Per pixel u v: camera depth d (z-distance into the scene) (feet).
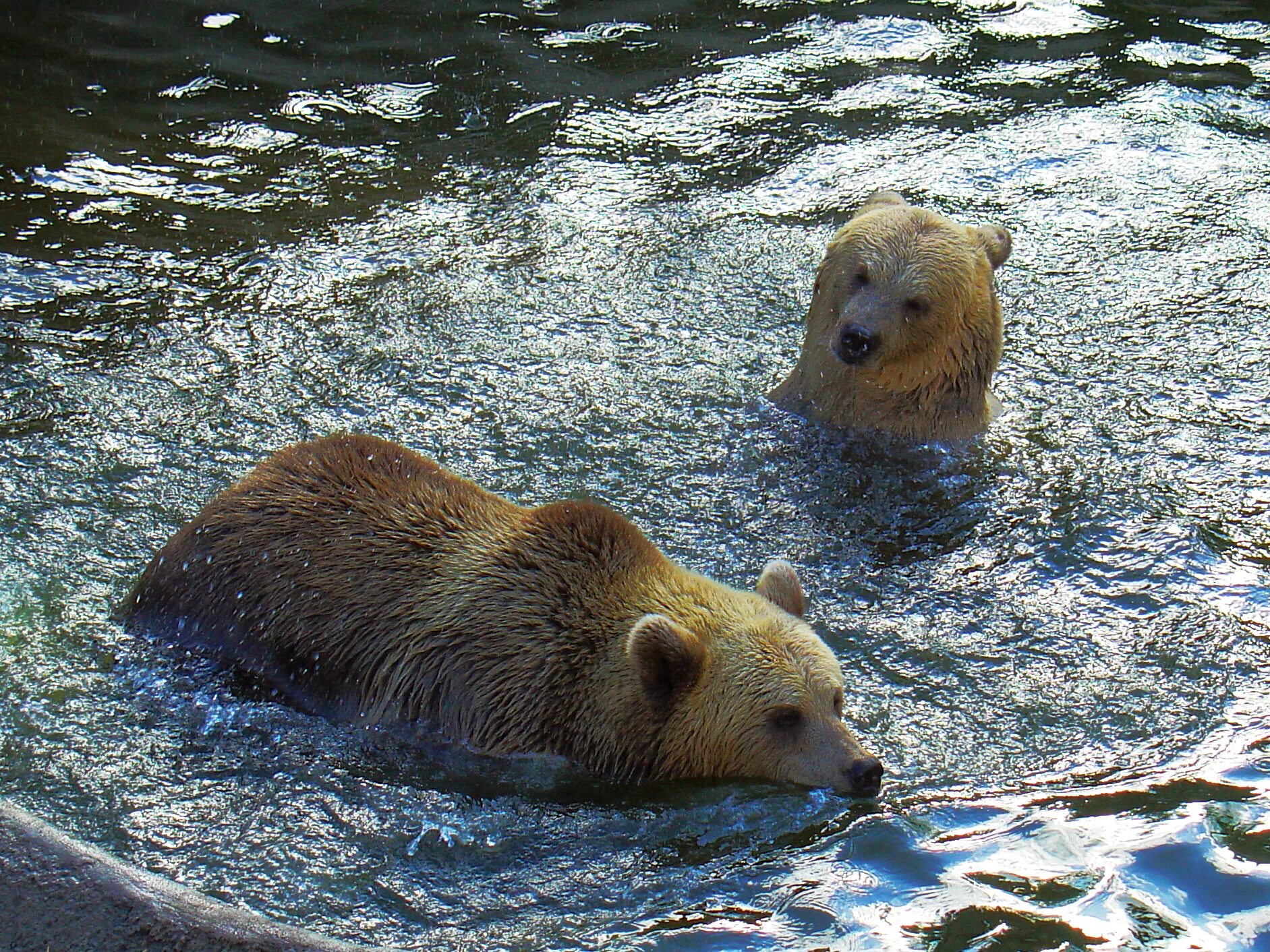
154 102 56.54
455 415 38.88
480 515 29.14
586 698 27.37
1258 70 63.41
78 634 29.76
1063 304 46.42
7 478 34.63
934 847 25.09
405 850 25.08
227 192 50.72
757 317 45.09
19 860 22.50
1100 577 33.47
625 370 41.68
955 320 38.11
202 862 24.50
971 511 36.35
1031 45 65.62
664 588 28.19
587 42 63.82
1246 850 24.94
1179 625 31.65
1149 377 42.39
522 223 49.78
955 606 32.48
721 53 63.46
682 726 26.96
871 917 23.47
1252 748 27.81
